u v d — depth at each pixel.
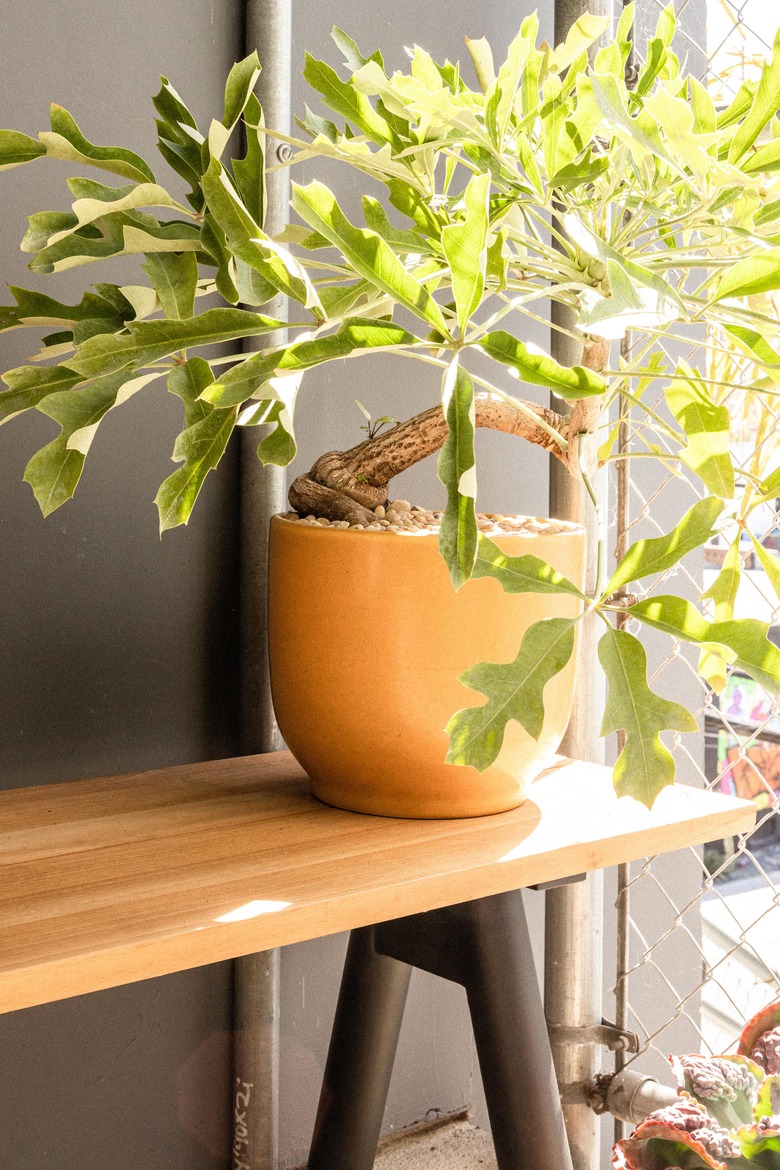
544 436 1.74
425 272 1.66
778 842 4.89
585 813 1.70
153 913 1.46
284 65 1.92
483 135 1.59
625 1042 1.99
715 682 1.65
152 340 1.48
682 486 2.39
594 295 1.41
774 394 1.52
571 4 1.97
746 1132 1.55
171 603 1.93
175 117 1.60
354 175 2.03
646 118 1.52
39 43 1.82
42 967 1.38
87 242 1.54
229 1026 2.00
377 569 1.59
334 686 1.62
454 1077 2.20
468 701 1.60
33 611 1.84
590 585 1.93
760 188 1.51
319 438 2.03
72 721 1.87
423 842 1.61
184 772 1.81
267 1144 1.98
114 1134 1.93
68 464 1.52
